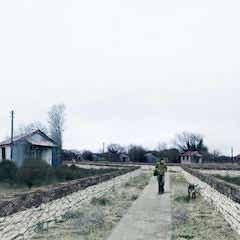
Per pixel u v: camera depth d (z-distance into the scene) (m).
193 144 118.12
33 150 58.94
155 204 18.78
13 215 9.17
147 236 11.30
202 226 13.01
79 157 93.94
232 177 42.81
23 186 27.50
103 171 49.88
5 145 58.53
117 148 113.31
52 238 10.60
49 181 30.14
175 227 12.80
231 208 12.67
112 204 18.59
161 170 24.59
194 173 30.77
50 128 87.12
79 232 11.54
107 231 11.95
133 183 34.69
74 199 15.30
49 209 11.98
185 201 20.03
